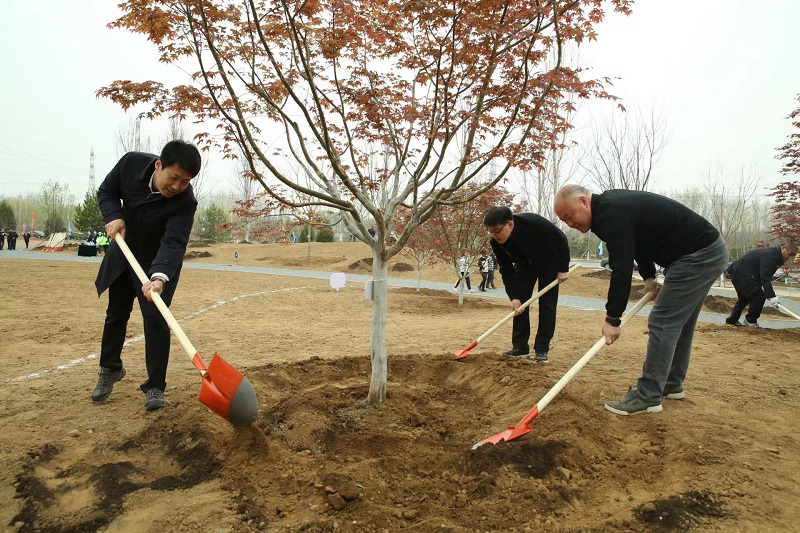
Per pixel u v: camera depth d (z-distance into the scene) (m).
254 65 3.73
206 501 2.70
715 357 6.19
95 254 30.75
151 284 3.65
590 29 3.73
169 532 2.44
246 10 3.55
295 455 3.21
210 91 3.36
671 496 2.64
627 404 3.94
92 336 7.14
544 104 3.89
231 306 11.37
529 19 3.49
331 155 3.34
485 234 12.52
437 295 15.77
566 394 4.01
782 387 4.76
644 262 4.30
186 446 3.36
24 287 13.52
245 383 3.07
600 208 3.88
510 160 3.62
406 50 3.98
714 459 3.09
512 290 5.84
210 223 45.31
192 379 4.99
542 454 3.04
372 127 4.23
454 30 3.51
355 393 4.32
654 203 3.84
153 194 4.03
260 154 3.27
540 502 2.63
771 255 8.67
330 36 3.94
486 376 4.80
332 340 7.34
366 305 12.28
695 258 3.79
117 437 3.55
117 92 3.52
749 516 2.53
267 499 2.72
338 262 28.31
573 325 9.23
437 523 2.44
